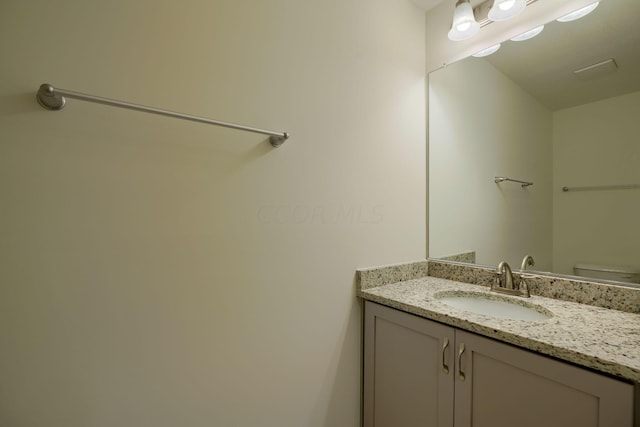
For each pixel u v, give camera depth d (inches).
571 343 29.6
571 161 46.5
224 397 37.0
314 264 45.7
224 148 37.1
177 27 33.7
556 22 47.7
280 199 41.9
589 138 44.8
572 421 28.8
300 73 44.1
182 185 34.0
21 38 25.7
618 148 42.1
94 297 29.0
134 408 31.1
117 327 30.1
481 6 56.4
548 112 48.8
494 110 54.6
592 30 44.4
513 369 33.1
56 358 27.3
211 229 36.0
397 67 58.4
